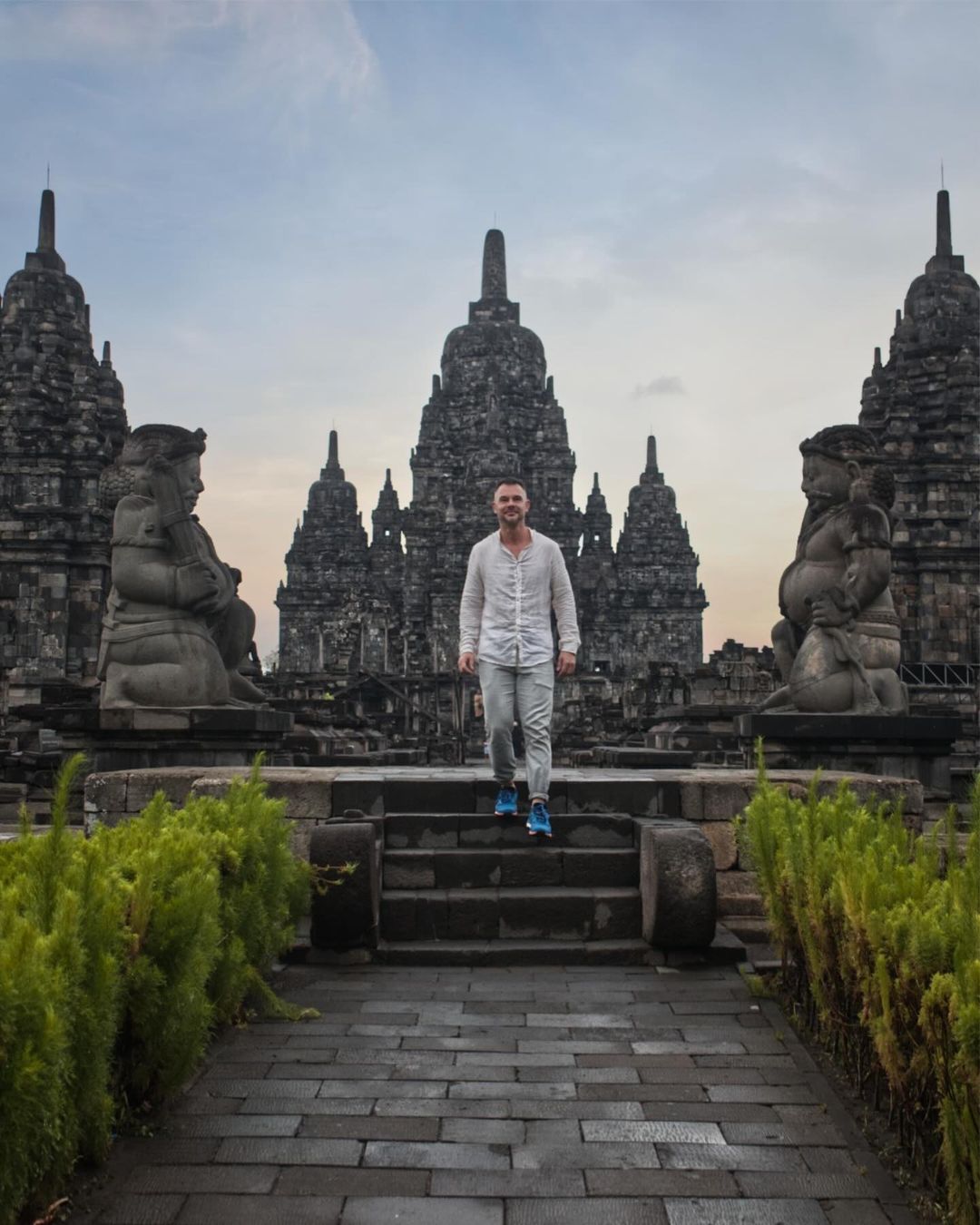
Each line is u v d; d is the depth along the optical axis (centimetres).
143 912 538
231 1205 464
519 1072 608
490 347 7481
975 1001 428
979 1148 424
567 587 933
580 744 3928
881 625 1540
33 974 416
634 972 816
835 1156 511
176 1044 541
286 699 2695
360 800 995
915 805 1052
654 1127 539
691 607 7506
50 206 4047
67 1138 453
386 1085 588
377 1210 461
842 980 613
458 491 6612
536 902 871
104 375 4038
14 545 3428
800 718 1452
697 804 1007
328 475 8344
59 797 514
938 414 3606
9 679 3225
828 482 1570
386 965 834
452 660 6284
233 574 1653
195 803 765
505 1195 473
